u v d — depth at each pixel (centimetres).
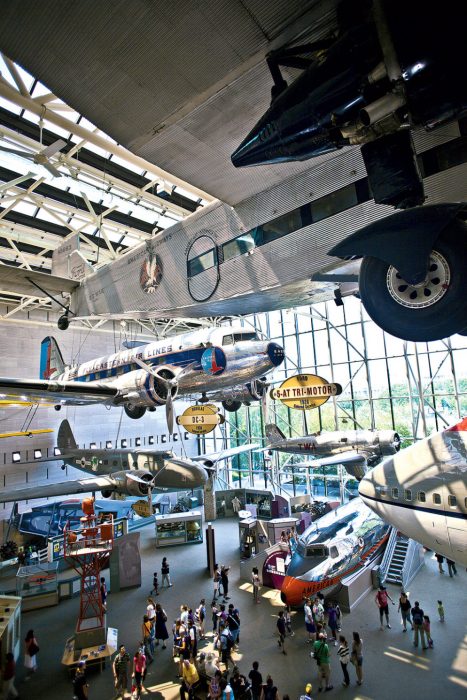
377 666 863
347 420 1950
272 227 592
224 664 887
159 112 421
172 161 511
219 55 355
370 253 267
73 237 1252
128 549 1352
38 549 1756
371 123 262
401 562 1321
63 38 340
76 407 2241
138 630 1073
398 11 231
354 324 1923
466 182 409
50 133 1100
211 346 1185
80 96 399
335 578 1104
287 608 1084
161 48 346
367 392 1867
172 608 1190
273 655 930
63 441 2025
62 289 1084
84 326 2241
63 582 1313
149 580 1395
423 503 622
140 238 1689
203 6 312
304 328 2138
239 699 726
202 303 701
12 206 1241
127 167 1257
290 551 1280
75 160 1095
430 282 261
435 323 261
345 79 263
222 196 614
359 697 775
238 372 1147
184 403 2820
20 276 983
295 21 325
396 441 1532
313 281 532
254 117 437
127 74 370
